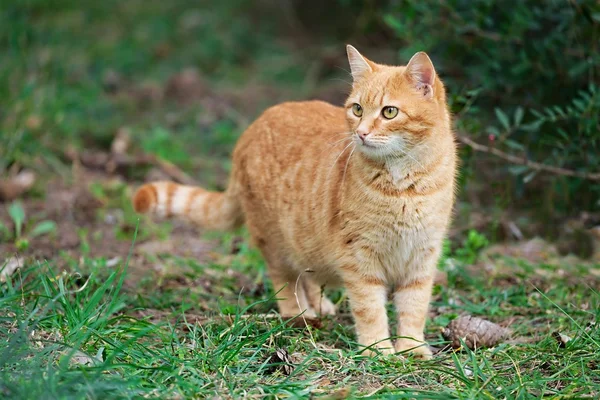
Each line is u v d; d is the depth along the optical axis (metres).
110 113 12.85
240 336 5.76
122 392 4.73
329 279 6.75
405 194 5.86
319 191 6.32
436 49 9.09
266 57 15.80
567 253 8.16
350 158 6.08
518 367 5.56
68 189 10.11
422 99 5.86
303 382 5.23
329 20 16.62
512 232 8.61
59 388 4.63
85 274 7.39
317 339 6.19
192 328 6.16
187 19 17.11
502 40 8.66
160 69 15.18
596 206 8.60
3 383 4.64
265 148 6.91
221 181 10.54
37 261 7.05
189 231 9.26
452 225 8.70
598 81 8.52
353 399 4.90
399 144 5.82
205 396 4.95
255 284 7.56
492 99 9.03
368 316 6.09
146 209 7.53
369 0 12.70
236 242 8.77
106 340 5.50
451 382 5.34
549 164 8.39
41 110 11.53
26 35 13.96
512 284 7.50
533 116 8.76
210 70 15.39
